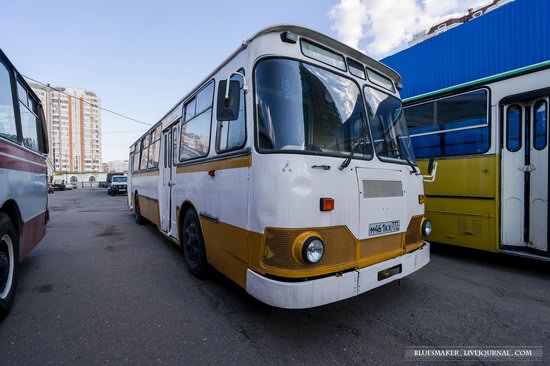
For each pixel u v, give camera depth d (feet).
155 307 11.82
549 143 14.49
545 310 11.58
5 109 11.84
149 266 17.15
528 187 15.23
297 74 9.89
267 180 8.94
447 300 12.41
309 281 8.50
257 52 9.97
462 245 17.40
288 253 8.64
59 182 172.14
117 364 8.30
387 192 11.02
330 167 9.38
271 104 9.52
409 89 29.58
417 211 12.48
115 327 10.31
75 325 10.46
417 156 19.90
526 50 22.33
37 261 18.29
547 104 14.58
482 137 16.70
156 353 8.80
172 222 18.39
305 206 8.72
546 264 17.24
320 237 8.87
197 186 14.12
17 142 12.86
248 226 9.64
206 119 13.69
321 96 10.24
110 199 79.77
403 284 14.12
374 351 8.92
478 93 16.92
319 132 9.85
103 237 25.46
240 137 10.47
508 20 23.18
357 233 9.90
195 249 14.83
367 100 11.82
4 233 10.93
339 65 11.23
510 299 12.54
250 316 11.03
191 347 9.10
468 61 25.49
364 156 10.78
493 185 16.17
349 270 9.57
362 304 11.99
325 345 9.20
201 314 11.21
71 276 15.52
